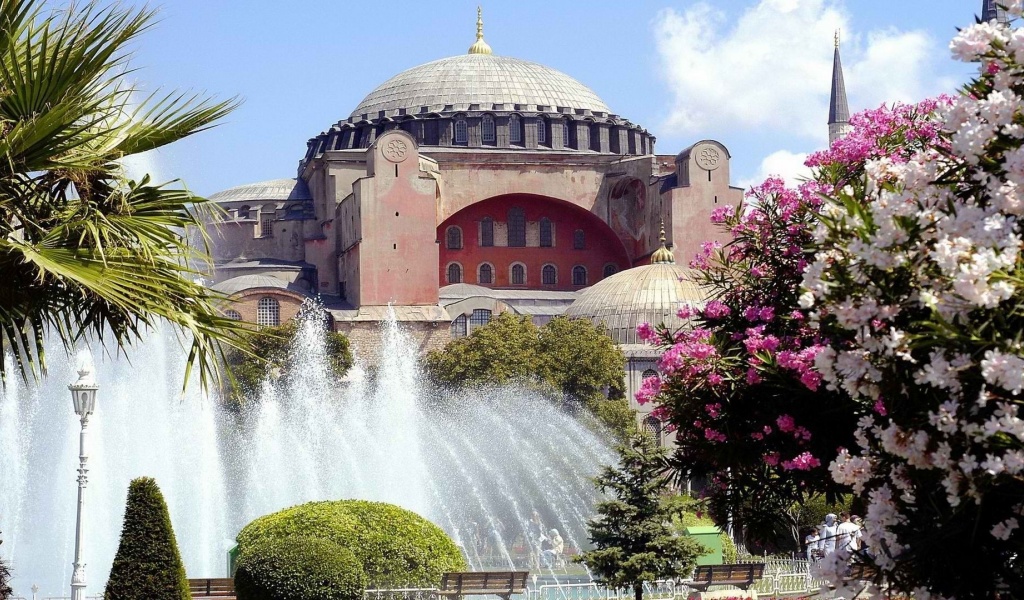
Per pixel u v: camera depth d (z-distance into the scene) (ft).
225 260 411.75
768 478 50.98
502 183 403.95
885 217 30.96
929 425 32.76
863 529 36.06
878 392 32.99
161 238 46.62
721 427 48.57
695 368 48.03
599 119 434.30
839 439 46.11
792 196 51.75
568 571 176.65
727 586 104.32
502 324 315.99
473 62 449.06
